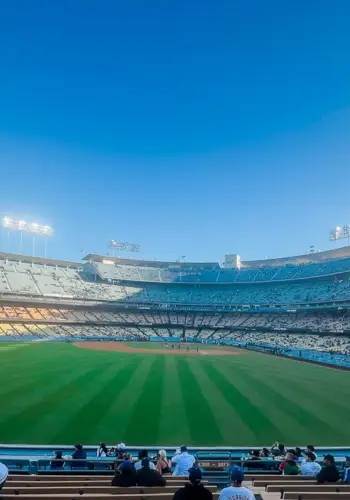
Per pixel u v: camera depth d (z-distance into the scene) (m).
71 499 6.58
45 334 76.62
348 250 95.00
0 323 75.25
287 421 21.36
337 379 35.56
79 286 97.69
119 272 110.31
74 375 34.03
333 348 59.09
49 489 7.61
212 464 10.97
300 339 69.94
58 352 53.09
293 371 40.25
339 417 22.34
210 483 10.43
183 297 104.69
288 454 11.56
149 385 30.11
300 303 83.62
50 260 101.00
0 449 16.02
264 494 7.77
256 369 40.94
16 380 31.44
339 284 84.81
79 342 72.94
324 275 88.75
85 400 24.89
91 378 32.66
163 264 118.56
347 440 18.55
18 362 42.12
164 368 39.75
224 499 5.64
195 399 25.77
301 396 27.69
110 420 20.80
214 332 87.75
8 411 22.16
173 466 12.22
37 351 53.91
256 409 23.69
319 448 16.31
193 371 38.09
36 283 90.31
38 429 19.11
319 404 25.39
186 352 58.88
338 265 89.50
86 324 86.31
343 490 8.17
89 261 109.19
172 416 21.77
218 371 38.66
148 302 97.00
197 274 114.12
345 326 69.31
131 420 20.86
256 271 108.81
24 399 25.02
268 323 85.69
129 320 92.31
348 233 97.44
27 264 97.69
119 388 28.72
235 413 22.69
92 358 46.94
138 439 18.11
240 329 86.81
